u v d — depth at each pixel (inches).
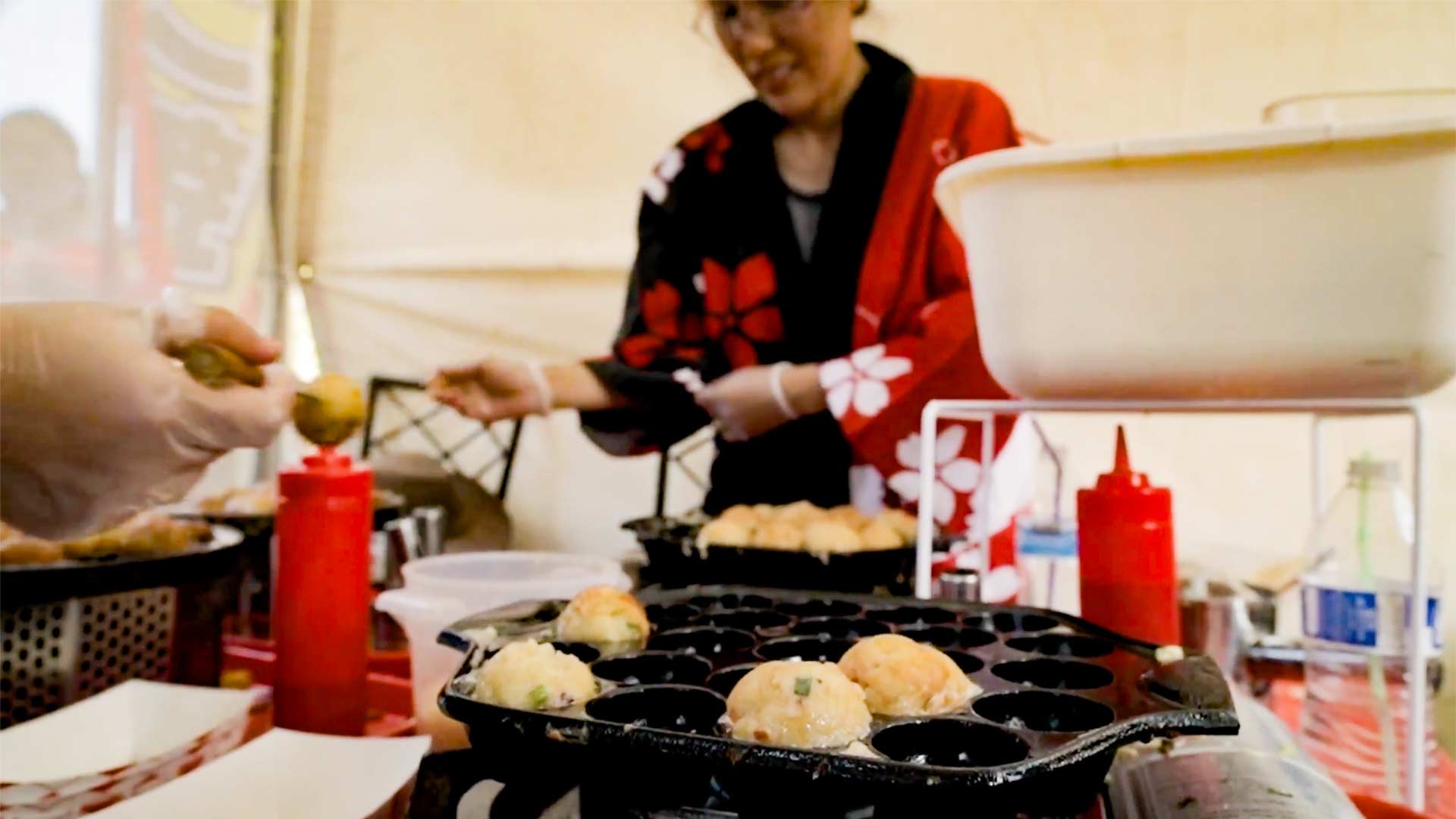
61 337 22.3
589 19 61.7
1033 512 48.3
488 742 16.4
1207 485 50.5
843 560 36.1
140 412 22.5
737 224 52.7
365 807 19.0
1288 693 33.8
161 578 29.1
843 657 19.8
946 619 25.3
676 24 59.3
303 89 69.9
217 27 64.1
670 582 39.4
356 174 71.7
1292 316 21.7
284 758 21.3
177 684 30.0
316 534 25.9
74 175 57.0
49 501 23.9
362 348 75.8
